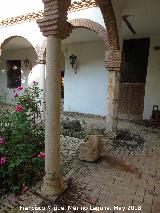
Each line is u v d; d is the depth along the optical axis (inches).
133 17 261.4
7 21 333.7
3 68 541.6
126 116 379.6
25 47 485.4
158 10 236.8
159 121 338.6
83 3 253.3
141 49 362.0
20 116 166.4
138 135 280.2
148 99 359.9
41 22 117.9
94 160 183.9
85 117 387.2
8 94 533.6
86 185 146.7
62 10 115.0
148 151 220.8
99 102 405.1
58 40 119.0
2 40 345.7
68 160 185.0
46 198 126.9
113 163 186.1
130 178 159.8
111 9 207.8
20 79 515.2
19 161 141.1
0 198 130.5
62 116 386.6
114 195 136.3
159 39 343.6
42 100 291.7
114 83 244.8
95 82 406.3
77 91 428.5
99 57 397.7
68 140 234.2
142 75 363.9
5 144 152.5
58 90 122.0
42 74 311.3
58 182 131.3
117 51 237.6
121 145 236.7
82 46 414.0
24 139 161.8
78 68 423.2
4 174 139.1
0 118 173.0
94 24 249.6
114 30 225.1
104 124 334.0
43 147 169.8
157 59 347.9
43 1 116.0
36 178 149.3
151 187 148.1
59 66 121.1
